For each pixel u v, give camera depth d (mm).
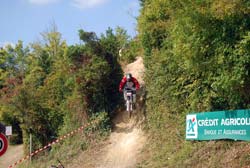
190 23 14023
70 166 21438
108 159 20188
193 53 14398
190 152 16656
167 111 19438
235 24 13703
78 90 22969
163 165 17188
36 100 26500
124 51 27422
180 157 16812
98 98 22953
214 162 15320
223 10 13297
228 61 13859
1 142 11109
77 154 22016
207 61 14375
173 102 19141
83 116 23094
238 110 15438
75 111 23578
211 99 16859
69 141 23094
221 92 15242
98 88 22891
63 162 22094
